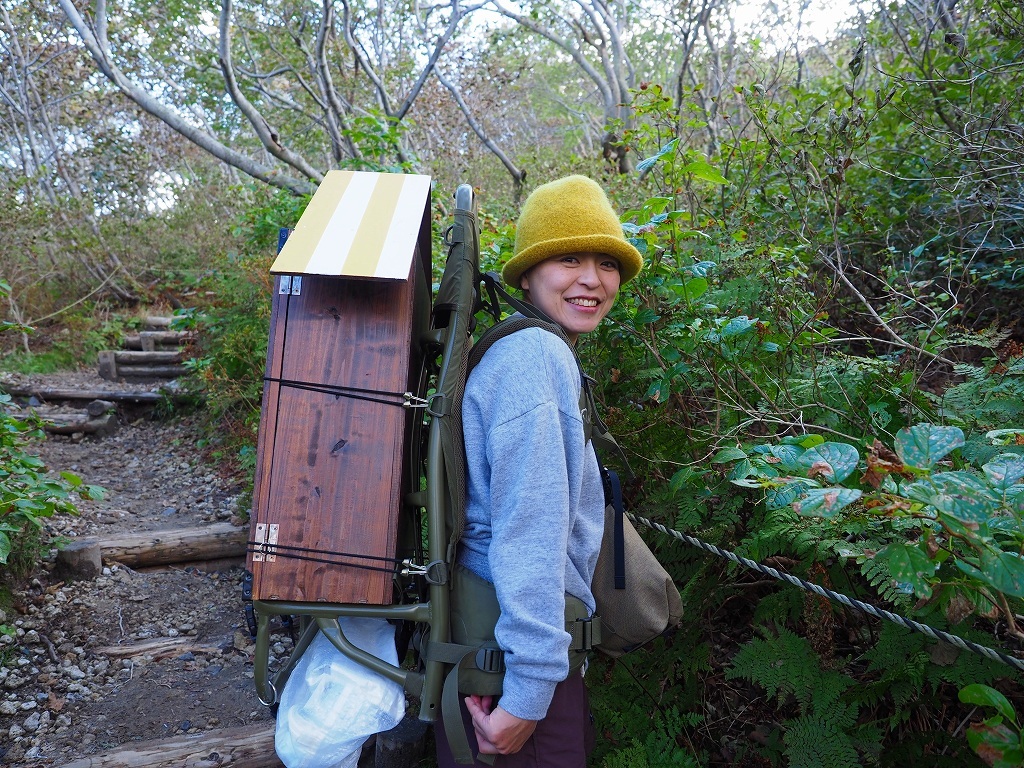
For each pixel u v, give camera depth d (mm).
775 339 1973
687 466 1762
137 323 8133
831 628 1723
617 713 1862
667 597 1400
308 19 6578
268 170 5348
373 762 2051
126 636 2676
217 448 4691
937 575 1272
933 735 1615
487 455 1152
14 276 7578
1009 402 1728
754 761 1851
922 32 3803
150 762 1985
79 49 9734
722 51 5543
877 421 1838
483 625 1176
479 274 1404
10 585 2719
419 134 8305
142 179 11477
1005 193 2826
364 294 1204
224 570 3244
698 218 2770
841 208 2984
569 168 4555
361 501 1154
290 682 1271
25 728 2162
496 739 1097
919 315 2666
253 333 4613
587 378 1324
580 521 1226
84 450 4949
